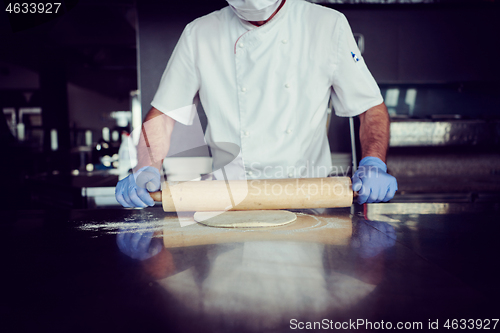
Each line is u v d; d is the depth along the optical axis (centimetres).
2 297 46
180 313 41
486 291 46
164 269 55
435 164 288
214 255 62
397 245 68
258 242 71
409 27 269
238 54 122
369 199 101
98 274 54
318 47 122
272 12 112
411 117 271
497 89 293
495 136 265
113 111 898
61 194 205
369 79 129
